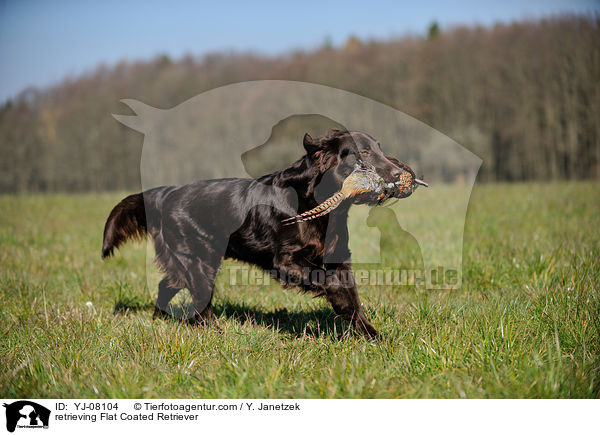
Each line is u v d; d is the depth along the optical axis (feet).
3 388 9.39
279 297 16.12
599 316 11.24
